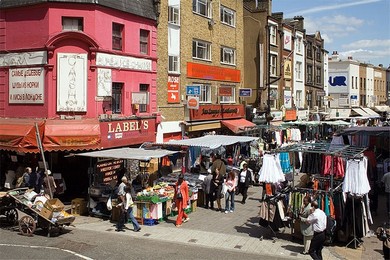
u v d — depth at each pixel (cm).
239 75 3444
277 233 1402
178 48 2627
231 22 3347
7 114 2002
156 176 1903
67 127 1823
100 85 1978
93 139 1855
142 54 2281
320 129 4347
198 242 1301
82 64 1920
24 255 1121
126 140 2086
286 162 1762
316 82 5184
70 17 1923
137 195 1521
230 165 2267
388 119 5362
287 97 4234
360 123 4147
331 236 1265
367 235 1352
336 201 1282
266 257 1165
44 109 1903
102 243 1268
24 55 1939
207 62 2967
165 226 1491
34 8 1912
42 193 1462
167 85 2506
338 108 5112
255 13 3666
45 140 1777
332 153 1293
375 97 6919
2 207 1422
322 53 5344
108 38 2034
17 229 1419
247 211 1738
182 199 1495
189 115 2688
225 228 1466
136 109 2194
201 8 2916
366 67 6675
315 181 1426
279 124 3600
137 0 2244
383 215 1653
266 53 3681
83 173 2000
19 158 2041
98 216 1628
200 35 2873
